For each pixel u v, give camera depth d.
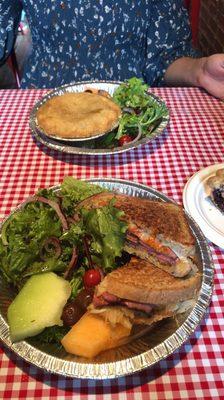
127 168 0.49
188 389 0.28
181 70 0.72
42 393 0.28
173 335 0.29
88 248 0.34
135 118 0.53
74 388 0.28
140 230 0.35
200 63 0.67
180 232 0.35
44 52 0.79
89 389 0.28
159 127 0.53
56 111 0.53
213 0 1.17
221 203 0.42
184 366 0.29
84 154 0.48
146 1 0.73
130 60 0.78
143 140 0.50
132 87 0.57
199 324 0.30
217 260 0.38
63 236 0.34
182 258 0.34
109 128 0.51
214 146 0.53
